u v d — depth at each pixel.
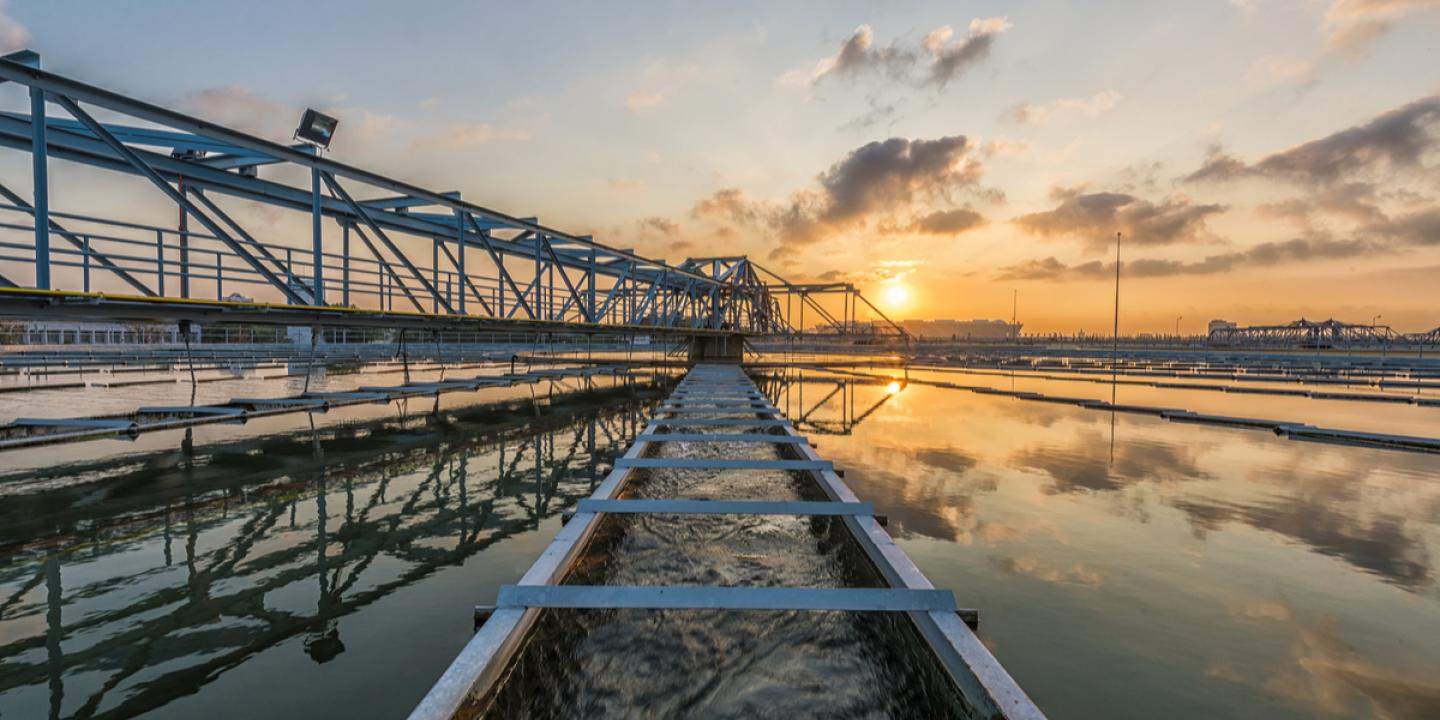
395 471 12.30
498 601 4.88
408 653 5.22
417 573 7.07
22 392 22.50
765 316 74.69
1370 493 10.55
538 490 10.98
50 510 9.39
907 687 4.06
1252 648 5.27
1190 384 35.22
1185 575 6.88
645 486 9.35
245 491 10.62
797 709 3.84
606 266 38.75
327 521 9.03
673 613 4.94
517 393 27.73
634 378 38.44
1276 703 4.46
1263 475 11.98
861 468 12.57
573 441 15.88
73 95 10.62
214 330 38.56
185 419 15.71
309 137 15.23
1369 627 5.66
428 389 25.08
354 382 29.59
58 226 11.52
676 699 3.92
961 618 4.92
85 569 7.11
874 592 4.94
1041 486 11.00
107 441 14.43
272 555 7.62
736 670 4.23
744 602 4.93
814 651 4.48
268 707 4.42
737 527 7.23
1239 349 110.00
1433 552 7.64
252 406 19.34
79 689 4.66
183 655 5.18
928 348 103.75
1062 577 6.81
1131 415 21.58
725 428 15.32
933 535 8.23
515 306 24.36
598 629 4.71
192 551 7.74
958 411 22.94
